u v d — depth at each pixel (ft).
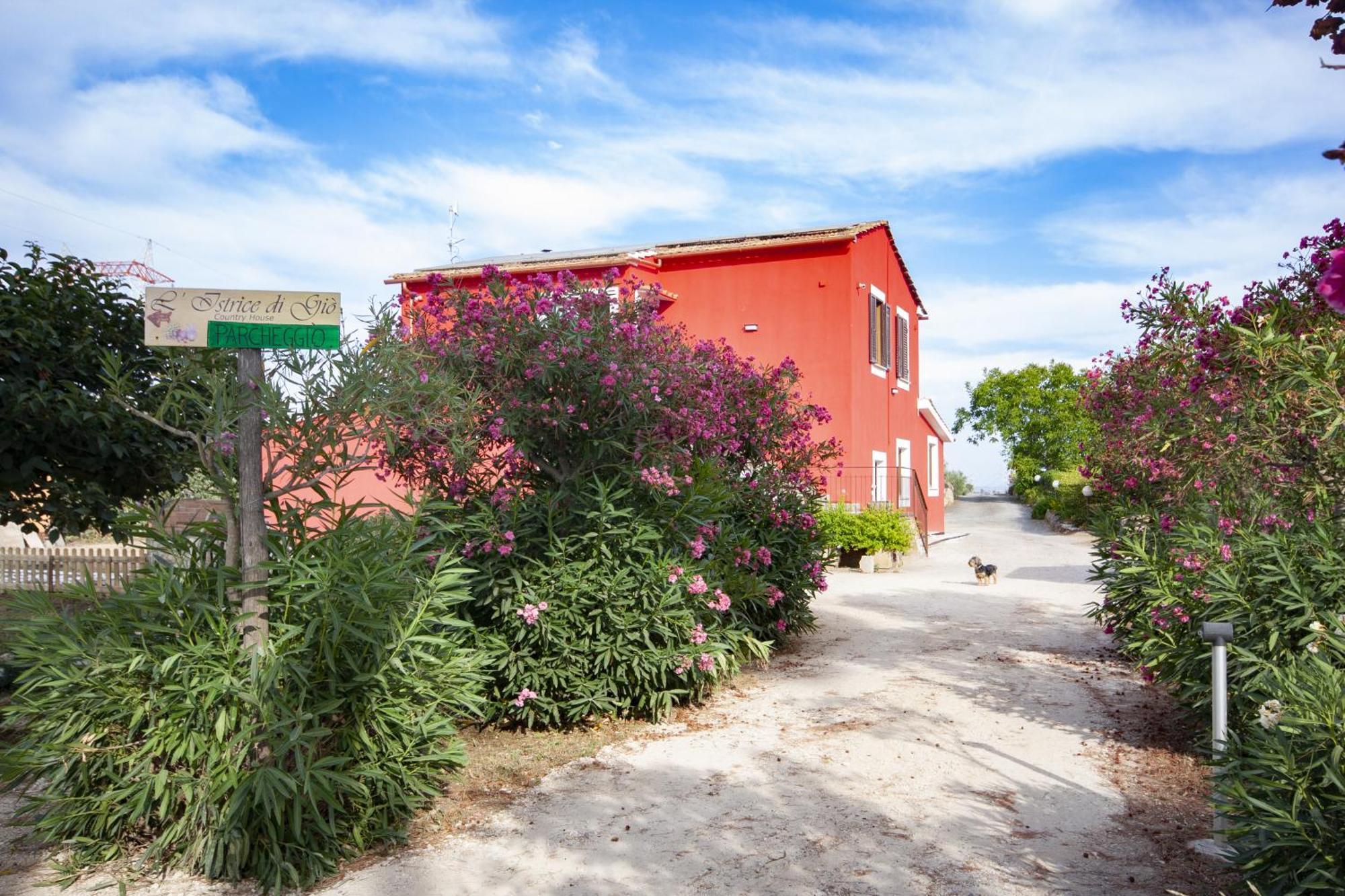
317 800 14.29
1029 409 116.06
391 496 43.32
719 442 27.99
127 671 14.02
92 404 20.90
